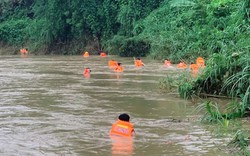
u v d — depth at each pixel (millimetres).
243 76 9812
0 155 6039
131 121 8469
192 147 6422
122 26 36875
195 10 25469
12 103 10758
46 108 9992
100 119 8680
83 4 38938
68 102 10844
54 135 7285
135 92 12594
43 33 41688
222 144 6582
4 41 46406
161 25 31422
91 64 24891
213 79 11398
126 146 6527
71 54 39906
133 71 19609
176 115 9086
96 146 6539
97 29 38656
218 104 10375
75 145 6598
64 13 40031
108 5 37969
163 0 35875
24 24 46625
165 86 13359
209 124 8172
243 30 15523
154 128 7820
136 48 31891
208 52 19312
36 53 42500
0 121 8484
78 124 8188
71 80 16156
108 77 17109
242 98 9547
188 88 11516
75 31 40219
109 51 35625
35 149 6367
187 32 25484
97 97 11656
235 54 11133
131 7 35781
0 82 15688
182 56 23297
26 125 8102
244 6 15719
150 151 6223
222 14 21828
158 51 27422
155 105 10359
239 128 7762
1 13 49500
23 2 49375
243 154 5977
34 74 18922
